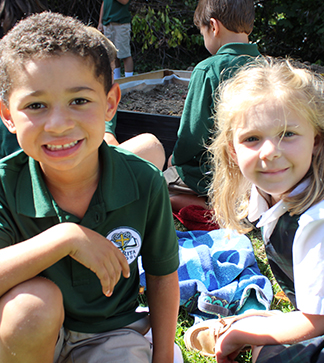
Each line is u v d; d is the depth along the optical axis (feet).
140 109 10.98
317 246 3.32
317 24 20.93
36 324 2.78
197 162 7.34
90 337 3.63
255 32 23.12
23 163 3.37
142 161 3.62
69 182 3.21
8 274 2.87
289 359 3.43
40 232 3.27
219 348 4.02
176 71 14.05
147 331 3.96
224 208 4.57
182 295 5.07
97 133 2.99
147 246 3.77
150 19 20.57
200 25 7.84
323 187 3.48
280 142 3.39
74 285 3.42
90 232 3.09
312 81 3.58
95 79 2.93
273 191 3.53
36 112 2.80
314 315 3.48
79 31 2.94
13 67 2.77
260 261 6.09
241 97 3.50
